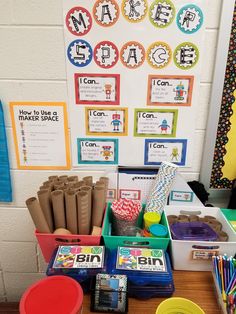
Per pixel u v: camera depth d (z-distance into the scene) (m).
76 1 0.92
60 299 0.68
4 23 0.95
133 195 1.13
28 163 1.15
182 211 1.05
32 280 1.40
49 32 0.96
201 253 0.86
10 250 1.33
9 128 1.10
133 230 0.97
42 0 0.92
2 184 1.18
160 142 1.09
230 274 0.79
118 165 1.13
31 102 1.06
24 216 1.25
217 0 0.91
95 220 0.98
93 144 1.10
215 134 1.06
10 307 1.44
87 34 0.95
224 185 1.14
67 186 0.97
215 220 1.00
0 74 1.02
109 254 0.88
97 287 0.75
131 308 0.76
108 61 0.98
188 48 0.96
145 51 0.97
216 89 1.00
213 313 0.75
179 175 1.08
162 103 1.03
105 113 1.05
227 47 0.94
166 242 0.88
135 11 0.92
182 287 0.83
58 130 1.09
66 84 1.02
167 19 0.93
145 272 0.78
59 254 0.84
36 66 1.01
